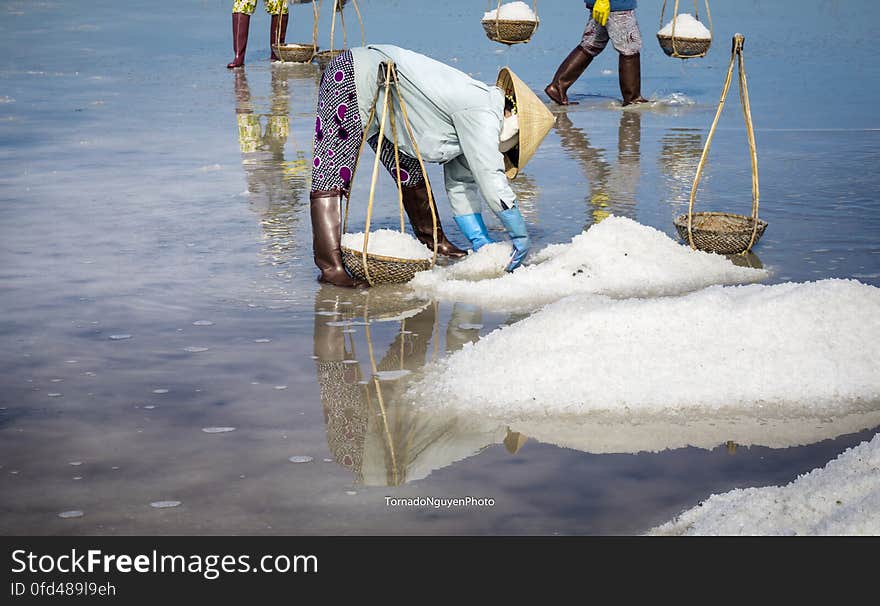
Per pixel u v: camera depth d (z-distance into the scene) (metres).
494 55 15.20
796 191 7.88
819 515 3.27
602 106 12.17
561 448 3.83
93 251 6.50
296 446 3.85
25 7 22.69
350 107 5.89
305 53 15.41
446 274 6.09
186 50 16.98
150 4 23.41
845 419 4.06
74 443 3.87
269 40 17.83
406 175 6.45
